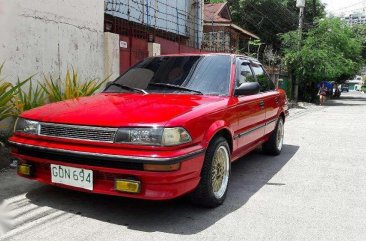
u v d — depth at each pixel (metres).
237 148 4.48
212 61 4.74
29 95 5.90
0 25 5.72
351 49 27.92
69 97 6.39
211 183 3.71
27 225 3.30
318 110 18.86
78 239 3.07
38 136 3.52
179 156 3.15
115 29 9.66
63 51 7.02
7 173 4.78
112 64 8.30
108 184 3.29
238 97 4.50
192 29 15.29
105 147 3.22
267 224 3.52
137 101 3.85
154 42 10.63
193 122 3.39
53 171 3.47
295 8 33.41
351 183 4.97
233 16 31.69
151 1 12.47
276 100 6.18
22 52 6.12
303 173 5.45
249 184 4.82
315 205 4.08
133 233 3.22
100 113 3.45
